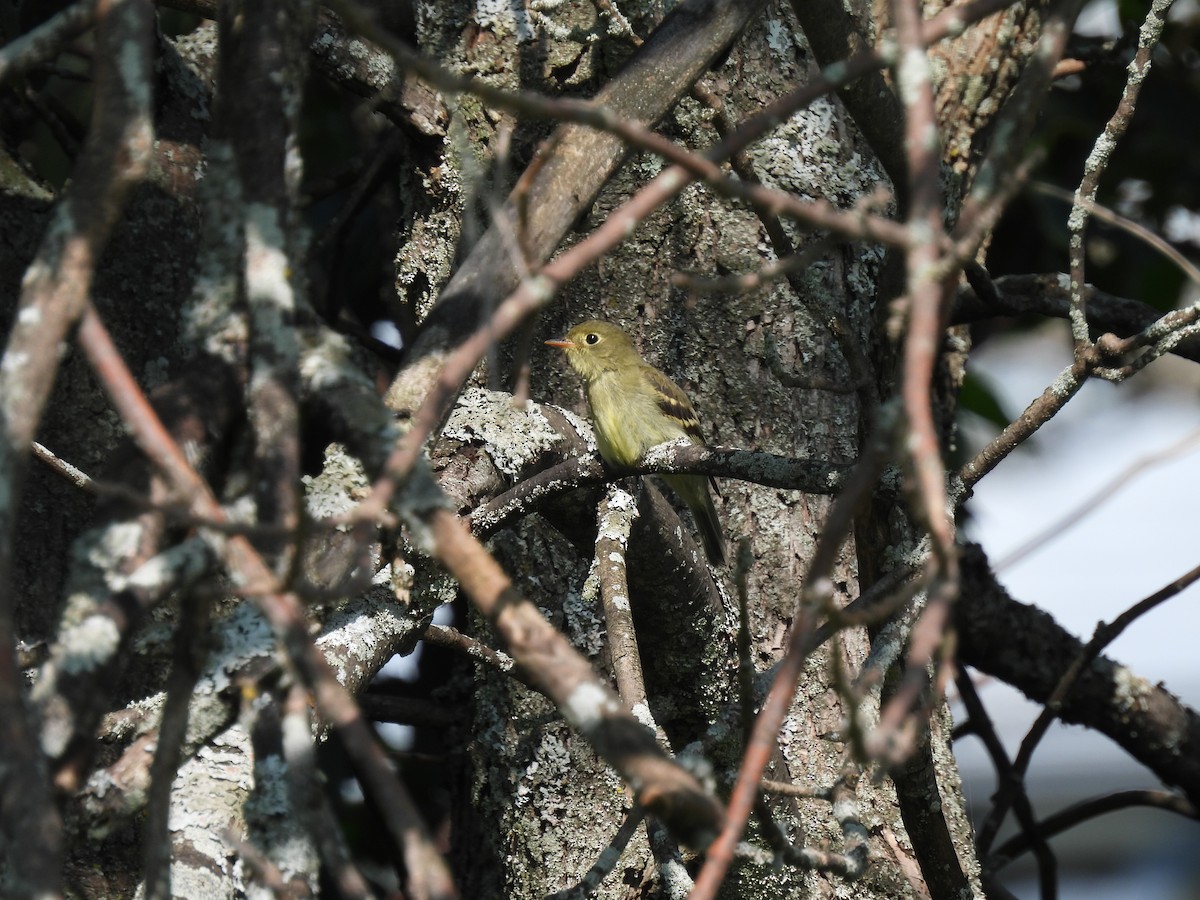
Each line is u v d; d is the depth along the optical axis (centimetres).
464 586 363
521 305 347
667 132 901
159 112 873
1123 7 1266
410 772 1109
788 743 840
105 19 386
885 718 303
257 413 387
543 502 726
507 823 879
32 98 861
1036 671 1166
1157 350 610
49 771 351
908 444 319
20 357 355
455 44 909
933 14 1063
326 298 1127
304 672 335
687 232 912
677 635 816
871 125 788
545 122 884
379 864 1077
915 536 734
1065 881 1727
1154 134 1238
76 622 370
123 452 402
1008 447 635
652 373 898
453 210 893
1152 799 1136
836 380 904
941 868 782
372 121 1212
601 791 865
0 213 796
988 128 1068
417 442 338
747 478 686
